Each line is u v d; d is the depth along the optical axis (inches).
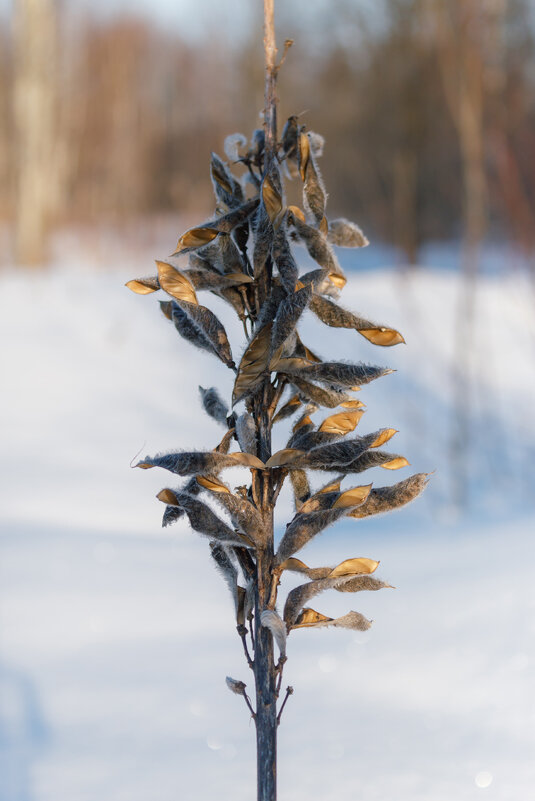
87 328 374.6
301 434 36.4
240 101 535.8
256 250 33.6
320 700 80.4
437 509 219.3
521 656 84.2
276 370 33.3
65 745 74.7
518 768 63.1
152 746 73.5
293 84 606.2
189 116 722.8
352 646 93.4
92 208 649.0
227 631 106.0
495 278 394.0
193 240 33.5
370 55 547.2
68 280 476.7
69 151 651.5
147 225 642.2
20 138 566.6
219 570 35.9
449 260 589.3
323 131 619.2
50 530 167.3
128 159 666.2
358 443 33.5
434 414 295.1
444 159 493.7
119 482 217.3
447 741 68.8
